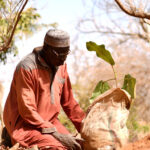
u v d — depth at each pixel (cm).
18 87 497
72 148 477
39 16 837
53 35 489
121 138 459
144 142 425
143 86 1492
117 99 476
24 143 486
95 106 480
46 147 474
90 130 468
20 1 646
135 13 509
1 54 823
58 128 515
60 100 547
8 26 656
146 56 1501
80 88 922
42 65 499
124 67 1351
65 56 498
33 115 486
